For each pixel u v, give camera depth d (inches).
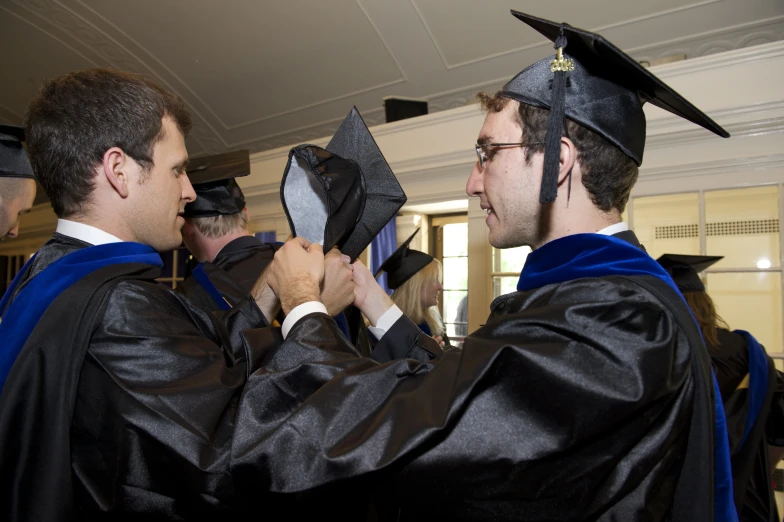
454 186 112.5
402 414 26.2
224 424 29.3
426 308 100.5
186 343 31.6
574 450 24.4
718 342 60.2
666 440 25.3
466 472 24.5
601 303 25.6
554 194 29.8
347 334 47.9
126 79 35.9
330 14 159.3
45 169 34.9
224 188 66.7
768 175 80.1
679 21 134.5
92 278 31.6
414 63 169.0
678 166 86.6
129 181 35.2
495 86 166.6
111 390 28.9
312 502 26.4
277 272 37.6
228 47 180.2
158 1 166.1
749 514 53.9
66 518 28.1
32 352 29.2
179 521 28.1
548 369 24.2
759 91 81.2
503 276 107.0
